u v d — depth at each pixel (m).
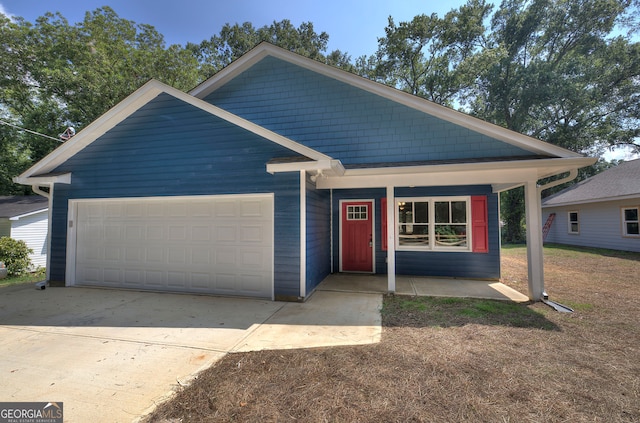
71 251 7.01
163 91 6.24
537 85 19.81
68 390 2.72
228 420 2.32
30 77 17.89
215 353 3.49
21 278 9.31
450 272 7.92
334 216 8.68
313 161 5.25
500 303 5.51
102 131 6.73
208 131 6.18
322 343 3.76
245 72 8.15
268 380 2.89
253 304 5.51
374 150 7.26
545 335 3.99
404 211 8.26
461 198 7.90
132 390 2.72
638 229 12.62
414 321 4.55
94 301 5.75
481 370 3.05
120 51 18.78
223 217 6.19
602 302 5.57
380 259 8.38
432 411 2.41
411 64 21.02
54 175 6.95
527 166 5.16
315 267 6.66
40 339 3.93
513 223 21.34
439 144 6.89
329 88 7.60
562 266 9.84
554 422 2.28
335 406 2.48
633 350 3.53
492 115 21.98
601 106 21.16
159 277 6.54
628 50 20.03
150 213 6.62
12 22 17.17
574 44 22.06
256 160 5.92
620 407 2.46
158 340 3.88
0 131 17.00
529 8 22.22
